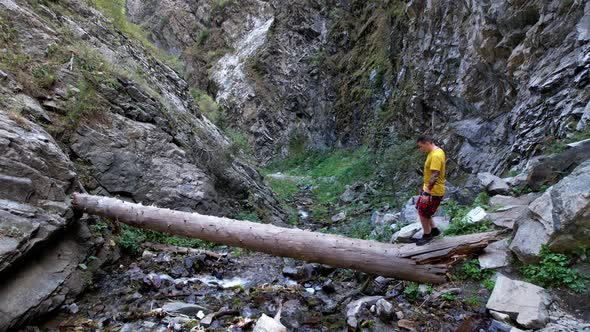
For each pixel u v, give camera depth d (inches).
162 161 385.1
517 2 421.7
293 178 930.7
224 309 211.2
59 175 252.7
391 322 193.2
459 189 367.2
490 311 181.3
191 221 255.3
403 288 228.1
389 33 920.9
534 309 170.6
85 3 548.7
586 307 172.1
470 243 220.7
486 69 483.5
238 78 1406.3
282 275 276.5
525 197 271.6
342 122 1052.5
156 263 281.0
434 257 217.0
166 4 1771.7
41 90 316.5
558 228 193.8
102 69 392.8
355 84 1021.8
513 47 439.2
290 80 1274.6
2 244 185.5
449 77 571.5
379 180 640.4
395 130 737.0
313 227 504.4
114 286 245.3
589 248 188.4
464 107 538.6
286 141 1226.6
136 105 400.8
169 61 820.6
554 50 374.6
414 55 707.4
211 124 706.2
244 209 484.4
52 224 219.3
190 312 210.5
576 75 330.3
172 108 496.4
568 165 261.0
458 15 570.3
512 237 225.9
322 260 232.4
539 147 335.0
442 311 196.7
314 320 203.9
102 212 256.7
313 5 1267.2
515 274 205.3
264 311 213.6
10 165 217.8
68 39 388.8
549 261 193.8
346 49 1136.8
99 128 343.6
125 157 349.7
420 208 212.4
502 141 442.3
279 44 1330.0
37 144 240.1
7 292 188.9
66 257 233.3
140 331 190.5
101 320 202.4
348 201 628.7
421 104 650.8
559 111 334.3
